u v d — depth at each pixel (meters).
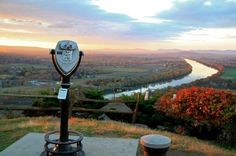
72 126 6.73
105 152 4.17
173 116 8.77
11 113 9.27
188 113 8.38
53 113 9.70
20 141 4.54
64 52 3.69
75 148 3.82
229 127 7.68
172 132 8.86
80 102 9.77
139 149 4.70
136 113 9.28
